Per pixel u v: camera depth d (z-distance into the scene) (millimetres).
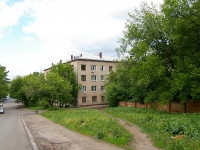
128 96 37312
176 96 22375
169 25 17969
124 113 23438
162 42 22453
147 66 19656
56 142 10211
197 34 17781
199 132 9891
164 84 21141
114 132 11008
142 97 29938
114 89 38656
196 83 17172
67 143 9945
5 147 9602
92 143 9836
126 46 27812
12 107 62125
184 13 17469
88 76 49438
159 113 22172
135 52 23422
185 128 10492
